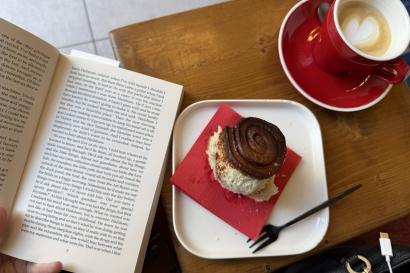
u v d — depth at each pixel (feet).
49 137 1.92
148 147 1.95
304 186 1.97
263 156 1.73
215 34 2.13
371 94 2.05
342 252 2.14
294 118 2.05
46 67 1.92
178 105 2.01
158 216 2.62
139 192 1.91
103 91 1.97
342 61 1.92
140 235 1.88
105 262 1.84
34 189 1.88
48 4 3.69
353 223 1.97
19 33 1.85
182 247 1.87
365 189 2.02
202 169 1.92
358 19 1.93
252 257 1.87
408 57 2.97
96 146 1.93
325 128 2.07
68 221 1.86
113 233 1.87
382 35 1.90
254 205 1.90
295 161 1.98
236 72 2.09
